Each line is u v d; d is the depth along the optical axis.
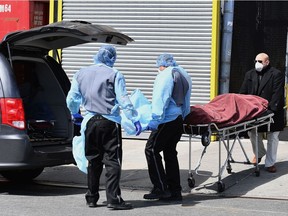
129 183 15.27
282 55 22.73
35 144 13.59
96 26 13.38
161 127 13.01
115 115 12.20
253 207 12.84
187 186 14.73
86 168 12.71
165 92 12.69
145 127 12.93
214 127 13.73
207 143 13.55
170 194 13.42
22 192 14.37
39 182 15.67
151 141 13.16
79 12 22.05
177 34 20.98
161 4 21.08
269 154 15.77
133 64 21.50
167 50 21.14
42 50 14.71
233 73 22.14
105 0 21.70
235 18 22.06
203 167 16.59
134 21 21.41
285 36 22.66
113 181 12.34
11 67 13.36
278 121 15.51
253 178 15.29
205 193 14.22
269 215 12.13
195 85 20.89
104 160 12.39
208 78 20.75
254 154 16.09
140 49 21.41
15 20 23.33
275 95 15.34
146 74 21.41
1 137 13.09
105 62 12.45
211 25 20.56
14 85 13.23
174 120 13.02
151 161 13.17
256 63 15.60
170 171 13.41
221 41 20.89
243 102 14.30
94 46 21.88
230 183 14.88
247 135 17.86
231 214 12.17
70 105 12.66
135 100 13.17
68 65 22.19
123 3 21.50
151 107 13.09
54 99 14.83
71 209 12.44
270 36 22.70
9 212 12.14
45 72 14.86
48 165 13.52
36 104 15.01
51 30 12.96
